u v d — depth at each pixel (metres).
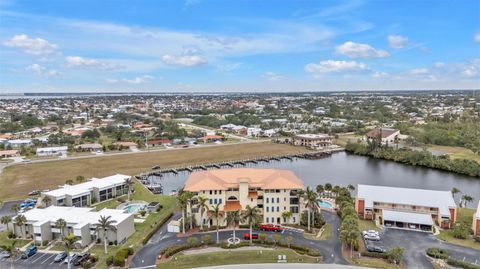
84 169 186.25
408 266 82.69
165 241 97.31
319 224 107.75
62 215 103.19
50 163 199.25
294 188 108.75
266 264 83.69
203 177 115.31
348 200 121.06
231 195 112.19
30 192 143.00
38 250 92.00
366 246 92.56
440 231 104.38
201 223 107.25
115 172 181.75
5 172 177.25
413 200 114.25
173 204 129.88
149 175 182.50
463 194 148.50
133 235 101.69
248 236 97.50
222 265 83.19
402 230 104.88
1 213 119.31
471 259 85.81
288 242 92.75
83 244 93.81
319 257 87.00
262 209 110.88
